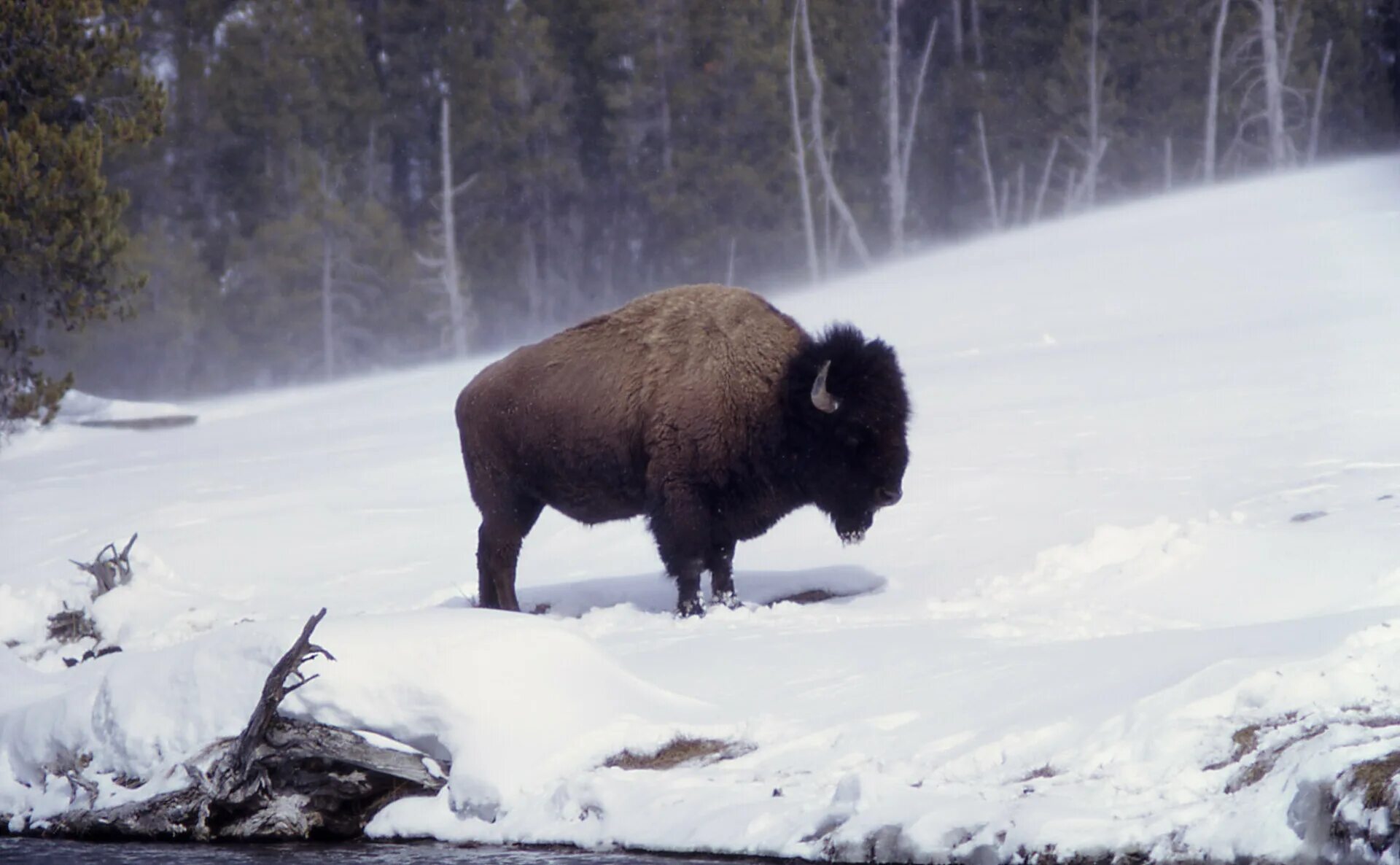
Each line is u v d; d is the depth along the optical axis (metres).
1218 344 81.56
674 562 40.53
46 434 109.62
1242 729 23.62
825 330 40.69
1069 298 121.06
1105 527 41.00
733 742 27.75
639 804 25.64
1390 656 24.86
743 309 41.06
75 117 100.00
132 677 31.11
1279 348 77.00
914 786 24.27
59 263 92.00
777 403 40.22
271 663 29.72
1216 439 55.78
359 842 27.70
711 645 34.28
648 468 40.66
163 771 29.62
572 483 42.06
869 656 32.06
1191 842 21.17
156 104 99.44
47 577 58.03
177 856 26.91
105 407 116.56
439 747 28.72
